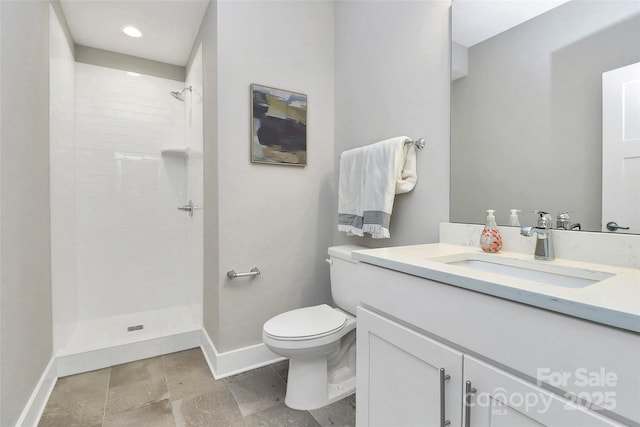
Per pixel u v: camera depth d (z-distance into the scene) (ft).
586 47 3.21
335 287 5.65
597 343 1.69
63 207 6.63
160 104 8.89
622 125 2.97
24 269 4.27
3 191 3.65
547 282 3.13
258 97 6.03
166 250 9.01
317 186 6.87
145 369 6.03
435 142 4.78
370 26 6.03
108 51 8.23
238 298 5.92
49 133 5.54
